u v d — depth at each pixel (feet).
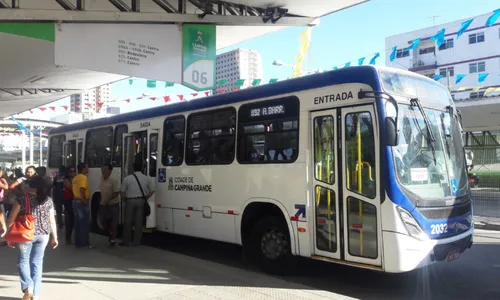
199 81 33.58
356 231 20.47
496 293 21.06
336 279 23.65
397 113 19.34
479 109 72.23
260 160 25.00
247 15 36.37
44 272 23.71
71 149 45.73
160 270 24.09
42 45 42.34
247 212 25.77
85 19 27.99
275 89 24.67
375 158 19.86
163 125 32.68
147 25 31.27
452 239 20.52
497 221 45.52
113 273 23.45
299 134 22.99
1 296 19.10
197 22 33.24
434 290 21.58
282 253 23.98
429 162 21.04
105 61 29.19
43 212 17.80
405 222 19.08
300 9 37.29
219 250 32.37
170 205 31.30
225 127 27.61
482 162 74.90
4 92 67.31
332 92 21.83
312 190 22.36
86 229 30.76
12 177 45.16
